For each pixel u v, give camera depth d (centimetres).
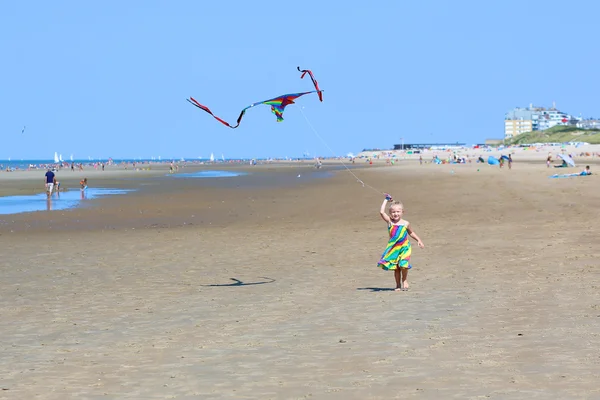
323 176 8719
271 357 816
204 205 3959
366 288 1305
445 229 2289
